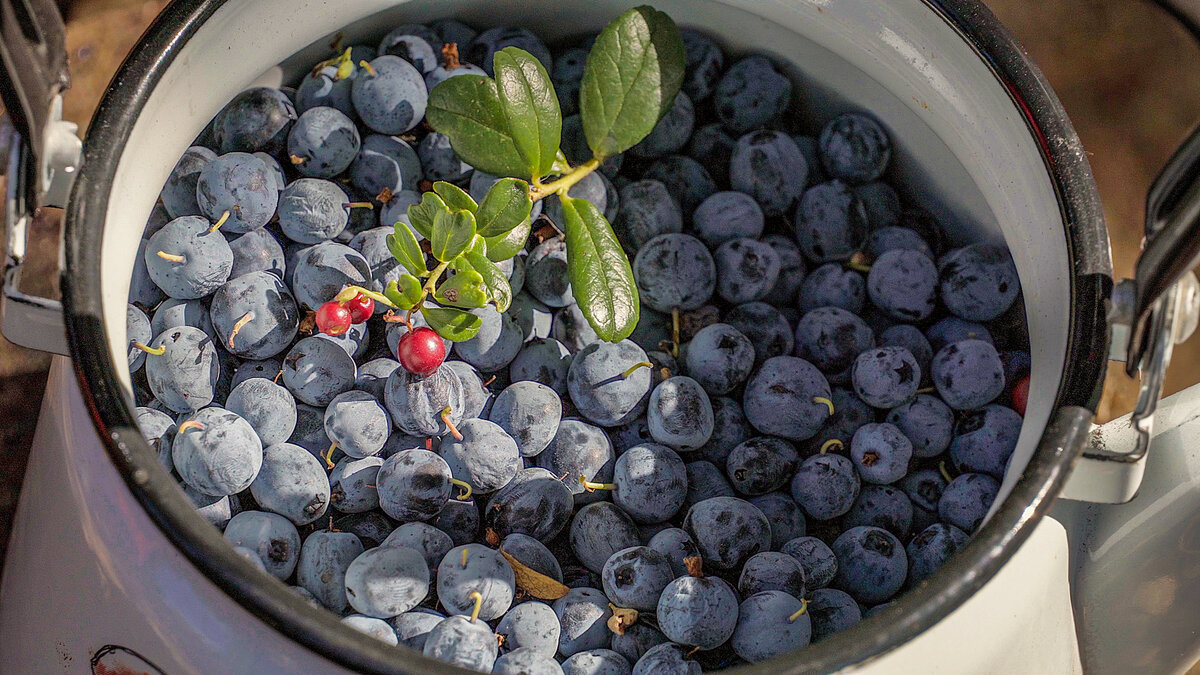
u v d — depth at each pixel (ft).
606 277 0.87
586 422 0.90
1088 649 0.90
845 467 0.89
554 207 0.93
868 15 0.88
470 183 0.94
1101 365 0.75
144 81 0.78
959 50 0.84
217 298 0.87
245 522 0.83
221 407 0.86
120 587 0.76
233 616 0.73
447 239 0.84
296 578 0.84
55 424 0.83
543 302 0.92
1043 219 0.81
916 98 0.90
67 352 0.76
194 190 0.89
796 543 0.87
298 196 0.89
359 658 0.69
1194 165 0.73
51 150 0.75
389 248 0.87
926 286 0.93
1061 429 0.74
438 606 0.84
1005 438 0.89
